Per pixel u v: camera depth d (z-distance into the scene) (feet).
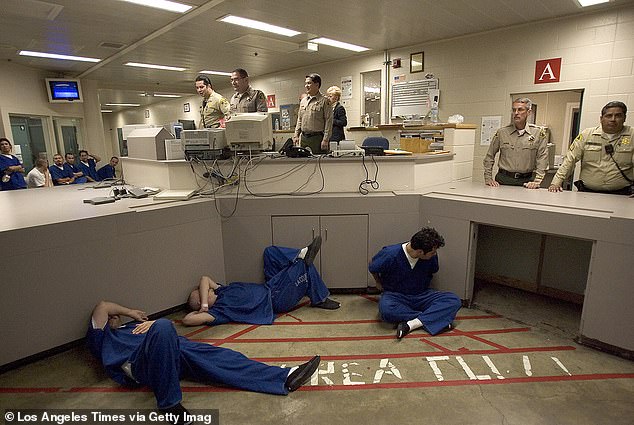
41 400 6.64
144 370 6.25
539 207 8.47
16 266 7.31
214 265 10.80
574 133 15.40
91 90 27.78
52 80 24.27
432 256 9.13
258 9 13.78
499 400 6.41
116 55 20.71
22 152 23.36
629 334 7.34
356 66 21.95
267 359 7.84
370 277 11.05
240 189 11.41
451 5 13.46
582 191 10.46
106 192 12.99
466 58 17.33
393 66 20.03
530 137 11.53
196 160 11.30
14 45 18.26
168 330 6.13
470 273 9.87
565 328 8.80
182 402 6.50
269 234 10.85
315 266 11.00
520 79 15.87
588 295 7.84
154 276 9.48
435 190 11.10
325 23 15.51
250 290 10.14
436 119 18.45
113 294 8.75
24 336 7.56
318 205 10.64
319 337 8.71
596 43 13.85
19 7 13.07
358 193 11.09
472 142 13.88
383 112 20.94
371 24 15.69
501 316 9.53
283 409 6.30
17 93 22.70
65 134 26.43
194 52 20.38
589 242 9.53
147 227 9.21
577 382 6.84
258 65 24.40
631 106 13.44
